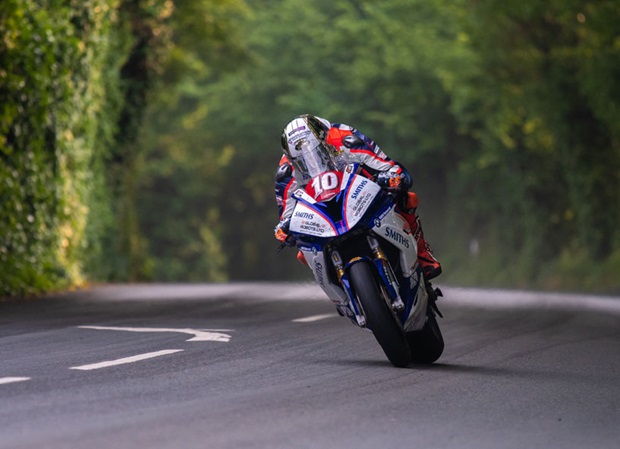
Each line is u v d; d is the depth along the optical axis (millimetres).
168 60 136000
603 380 27859
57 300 56156
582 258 124750
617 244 119312
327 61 188625
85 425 19844
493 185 157875
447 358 32094
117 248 101188
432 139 165875
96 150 89125
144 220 199625
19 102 64125
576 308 52219
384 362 30031
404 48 162750
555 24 111875
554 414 22656
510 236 150875
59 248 72938
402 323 29328
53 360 28891
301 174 29281
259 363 28891
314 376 26750
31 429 19438
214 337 34938
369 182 28734
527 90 117312
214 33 134875
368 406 22609
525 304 54781
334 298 29656
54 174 71312
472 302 55969
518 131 136625
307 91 187750
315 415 21391
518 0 107312
